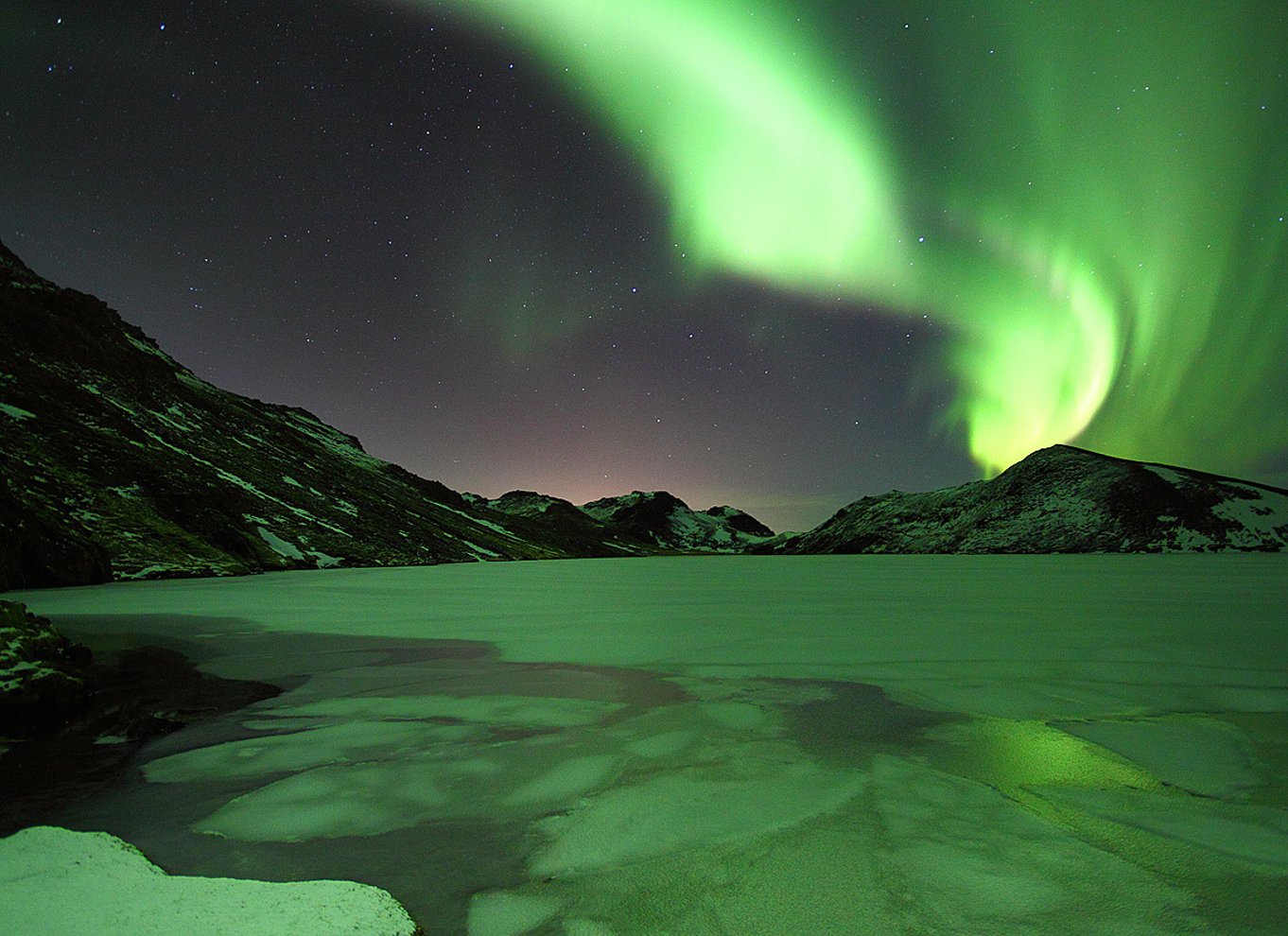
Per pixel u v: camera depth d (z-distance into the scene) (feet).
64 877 13.04
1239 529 394.73
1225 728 24.52
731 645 44.62
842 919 11.88
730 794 18.11
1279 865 13.94
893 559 330.95
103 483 149.79
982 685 31.86
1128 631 49.80
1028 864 13.99
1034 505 486.38
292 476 290.35
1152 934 11.37
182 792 18.43
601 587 109.60
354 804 17.57
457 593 94.73
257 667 37.09
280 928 11.03
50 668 29.55
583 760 21.06
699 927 11.65
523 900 12.63
